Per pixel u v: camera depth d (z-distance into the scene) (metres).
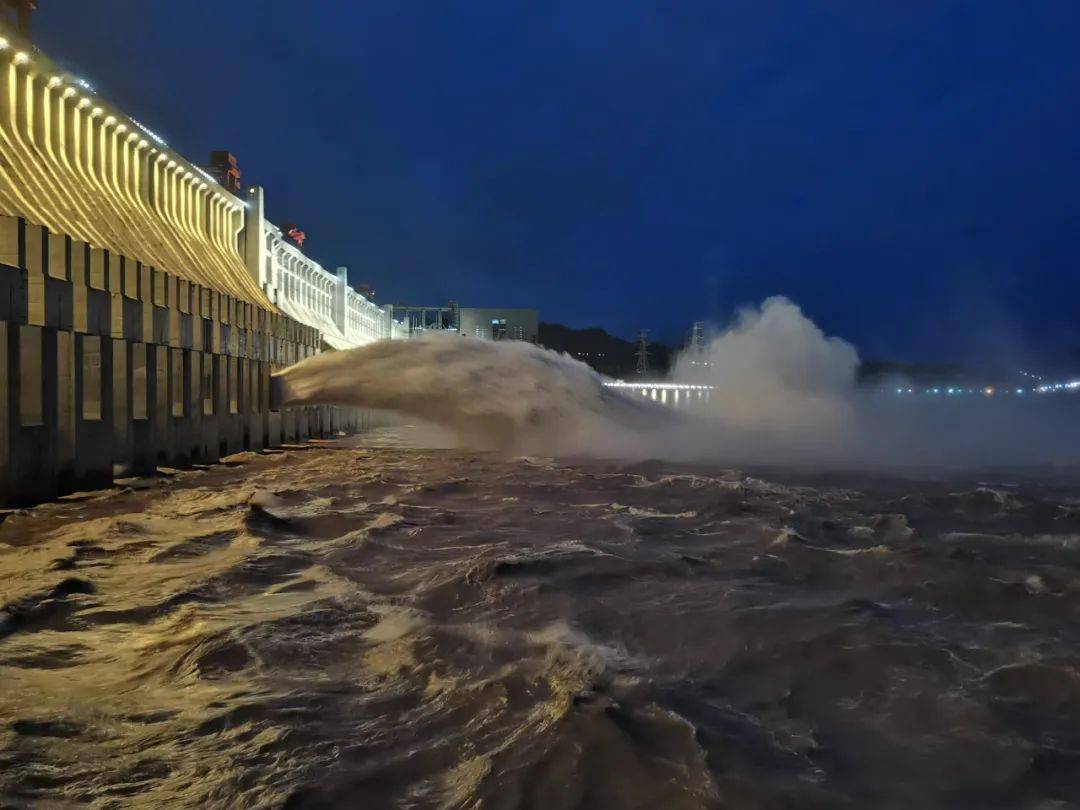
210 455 20.11
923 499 13.38
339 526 10.86
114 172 23.97
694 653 5.47
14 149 18.48
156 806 3.46
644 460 21.89
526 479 16.73
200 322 19.69
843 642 5.66
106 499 13.37
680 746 3.96
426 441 29.23
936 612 6.52
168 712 4.49
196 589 7.21
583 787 3.54
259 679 5.00
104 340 14.52
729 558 8.57
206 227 31.59
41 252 13.12
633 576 7.70
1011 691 4.81
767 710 4.50
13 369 11.91
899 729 4.26
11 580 7.60
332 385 25.86
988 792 3.59
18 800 3.49
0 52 18.52
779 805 3.42
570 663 5.17
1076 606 6.65
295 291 44.44
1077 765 3.87
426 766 3.81
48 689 4.87
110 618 6.40
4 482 11.73
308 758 3.89
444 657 5.38
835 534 10.10
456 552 9.05
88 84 22.45
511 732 4.14
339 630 6.02
